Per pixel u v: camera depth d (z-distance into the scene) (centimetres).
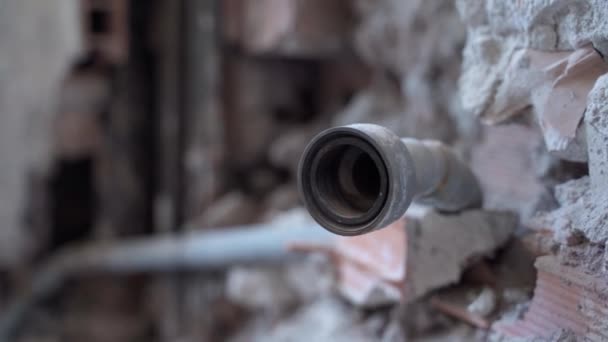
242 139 228
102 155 258
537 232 98
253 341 187
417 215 103
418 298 108
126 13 230
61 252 266
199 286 219
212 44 213
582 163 93
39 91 224
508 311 97
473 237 104
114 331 258
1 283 268
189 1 216
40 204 261
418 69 155
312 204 70
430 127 156
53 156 253
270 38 198
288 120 236
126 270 234
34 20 217
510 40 92
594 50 79
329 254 136
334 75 224
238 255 182
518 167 113
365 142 66
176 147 227
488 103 94
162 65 234
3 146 230
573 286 82
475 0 95
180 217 230
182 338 225
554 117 84
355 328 143
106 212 262
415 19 152
